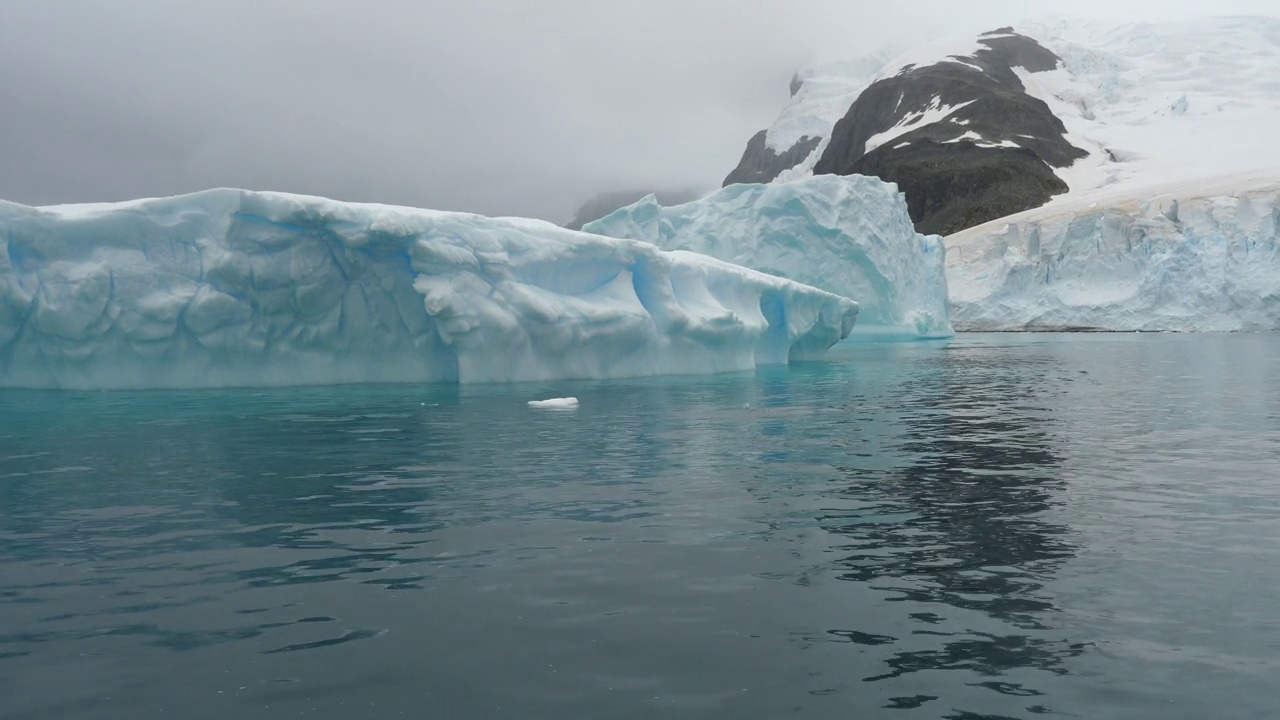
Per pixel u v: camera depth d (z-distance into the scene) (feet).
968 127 325.01
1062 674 12.76
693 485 25.85
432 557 18.56
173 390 52.60
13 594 16.25
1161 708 11.75
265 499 24.17
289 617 15.06
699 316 65.98
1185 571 17.35
